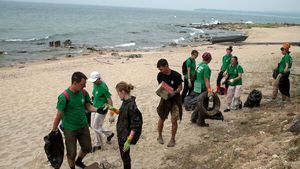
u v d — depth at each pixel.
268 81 13.27
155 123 8.83
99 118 6.91
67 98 5.46
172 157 6.66
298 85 12.31
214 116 8.63
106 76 16.42
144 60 22.84
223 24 95.00
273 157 5.72
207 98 8.35
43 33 49.62
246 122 8.29
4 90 13.70
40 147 7.54
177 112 7.04
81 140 5.91
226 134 7.71
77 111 5.62
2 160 6.90
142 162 6.57
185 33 60.50
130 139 5.50
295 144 6.06
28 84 15.05
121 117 5.66
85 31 54.62
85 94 5.88
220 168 5.85
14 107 11.00
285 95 9.95
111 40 43.47
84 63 21.98
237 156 6.13
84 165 6.23
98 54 28.64
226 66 11.20
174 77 6.82
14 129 8.82
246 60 20.59
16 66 22.14
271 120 8.10
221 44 36.34
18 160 6.89
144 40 44.75
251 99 9.60
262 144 6.43
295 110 8.71
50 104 11.41
